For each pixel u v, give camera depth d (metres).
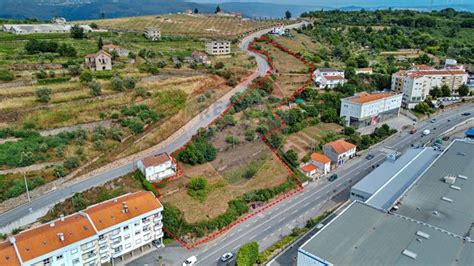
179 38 160.12
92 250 51.34
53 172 66.50
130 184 67.38
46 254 46.81
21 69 97.38
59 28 153.12
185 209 63.34
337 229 49.56
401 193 62.50
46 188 64.38
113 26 186.38
